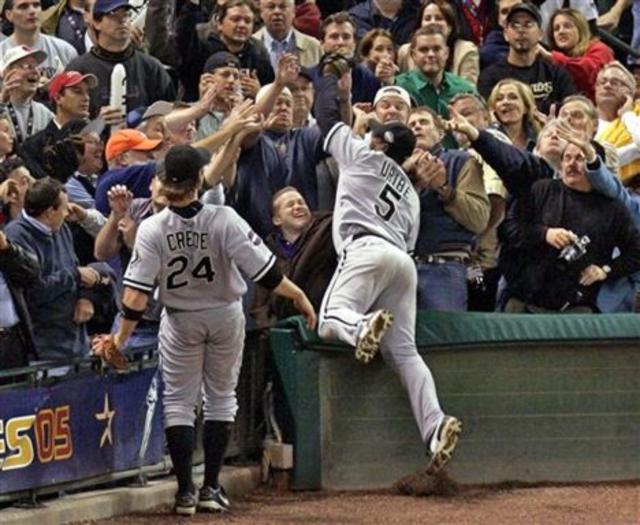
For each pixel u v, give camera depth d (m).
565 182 41.00
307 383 37.53
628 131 45.59
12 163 36.81
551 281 41.03
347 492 37.72
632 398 40.31
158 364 36.09
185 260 33.50
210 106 40.44
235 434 37.62
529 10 50.72
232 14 47.19
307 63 50.44
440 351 38.50
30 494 32.56
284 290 34.28
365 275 36.69
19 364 34.12
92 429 34.12
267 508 35.53
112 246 37.16
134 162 38.94
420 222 40.06
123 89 43.94
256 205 40.44
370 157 37.56
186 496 34.25
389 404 38.22
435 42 47.69
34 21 46.38
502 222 41.69
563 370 39.72
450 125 40.41
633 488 39.31
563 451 39.72
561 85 51.31
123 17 44.66
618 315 40.19
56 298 35.41
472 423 38.94
